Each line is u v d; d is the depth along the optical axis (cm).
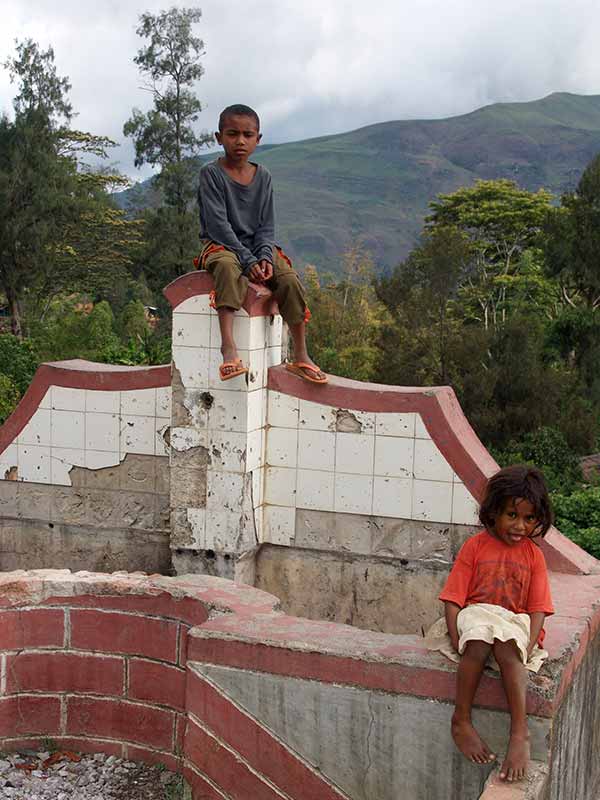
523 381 2270
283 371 705
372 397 682
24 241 3812
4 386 2305
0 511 782
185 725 500
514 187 4856
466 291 4059
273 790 454
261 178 698
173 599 507
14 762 514
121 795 485
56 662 525
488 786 373
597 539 1488
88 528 761
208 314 685
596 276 2967
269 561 724
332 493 700
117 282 5059
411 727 423
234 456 691
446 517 673
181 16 3956
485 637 390
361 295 3956
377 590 698
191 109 3991
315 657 439
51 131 3906
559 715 414
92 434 750
